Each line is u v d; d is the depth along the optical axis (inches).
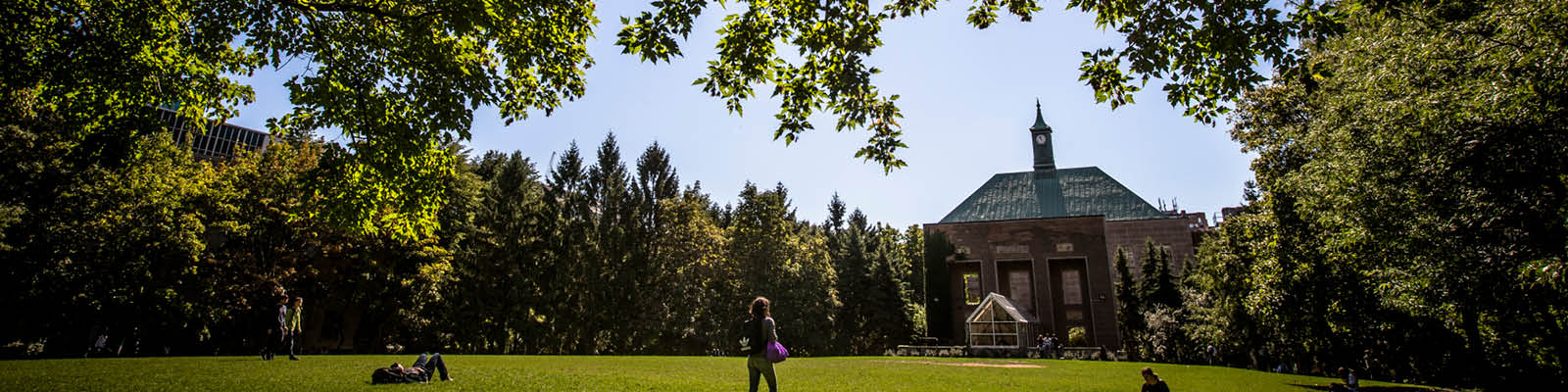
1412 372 949.8
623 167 1930.4
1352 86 623.2
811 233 2514.8
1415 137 511.2
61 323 951.0
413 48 461.7
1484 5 540.4
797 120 386.0
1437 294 562.9
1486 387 845.8
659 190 1909.4
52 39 430.9
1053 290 2502.5
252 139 1968.5
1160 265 2027.6
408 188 497.7
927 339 2260.1
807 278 1817.2
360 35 470.3
